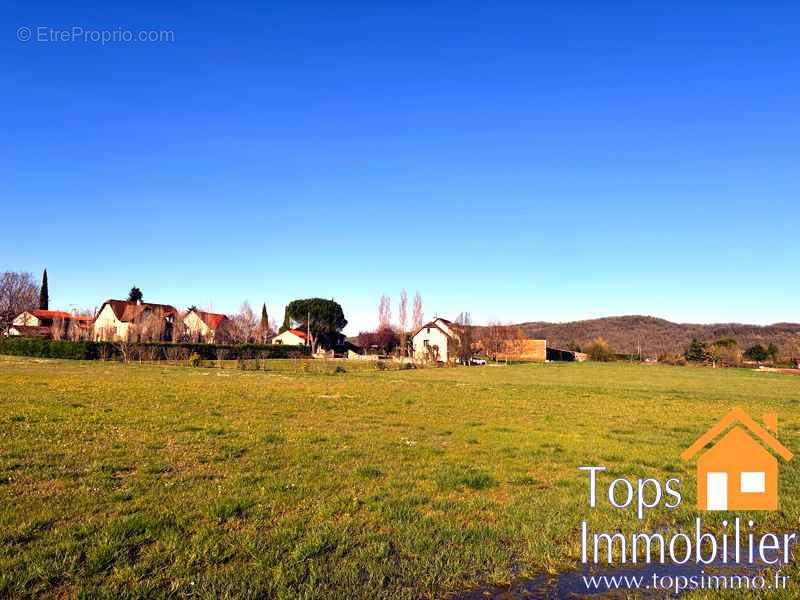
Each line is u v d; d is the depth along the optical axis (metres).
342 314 106.75
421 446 12.59
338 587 5.45
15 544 6.10
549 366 70.94
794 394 33.12
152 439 12.21
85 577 5.42
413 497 8.42
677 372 59.50
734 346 84.88
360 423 15.93
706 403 24.56
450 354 70.19
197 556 5.94
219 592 5.26
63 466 9.49
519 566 6.20
